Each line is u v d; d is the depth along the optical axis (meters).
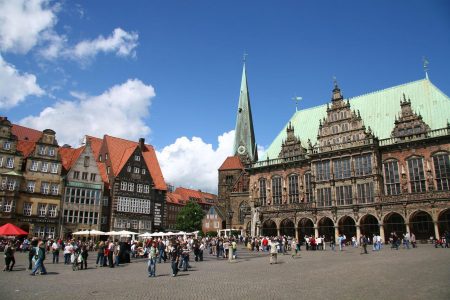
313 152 77.50
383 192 67.31
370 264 29.28
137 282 22.70
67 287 20.78
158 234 65.12
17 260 39.59
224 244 44.75
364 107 78.62
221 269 30.08
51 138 76.25
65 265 35.94
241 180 119.06
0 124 69.94
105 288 20.22
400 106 72.31
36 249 29.89
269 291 17.91
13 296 17.86
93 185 80.38
